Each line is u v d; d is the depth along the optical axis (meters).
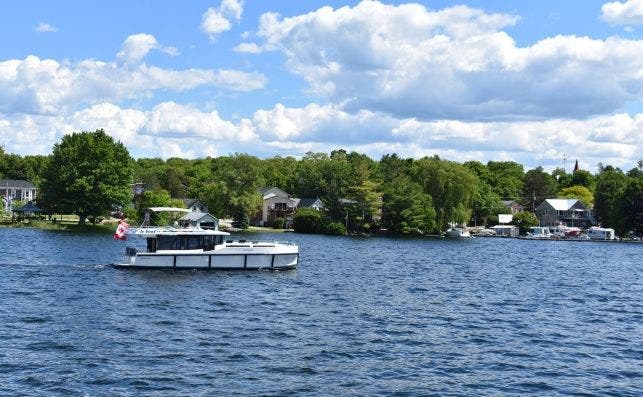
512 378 24.28
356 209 146.00
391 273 61.31
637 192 163.12
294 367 24.86
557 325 35.41
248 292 44.06
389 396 21.78
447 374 24.61
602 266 82.25
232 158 146.25
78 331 29.91
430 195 145.62
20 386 21.62
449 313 38.25
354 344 29.03
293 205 172.12
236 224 146.38
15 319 32.28
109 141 119.88
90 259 63.50
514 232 179.62
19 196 185.62
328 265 66.94
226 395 21.30
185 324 32.31
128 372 23.50
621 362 27.17
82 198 116.19
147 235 53.75
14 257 63.72
